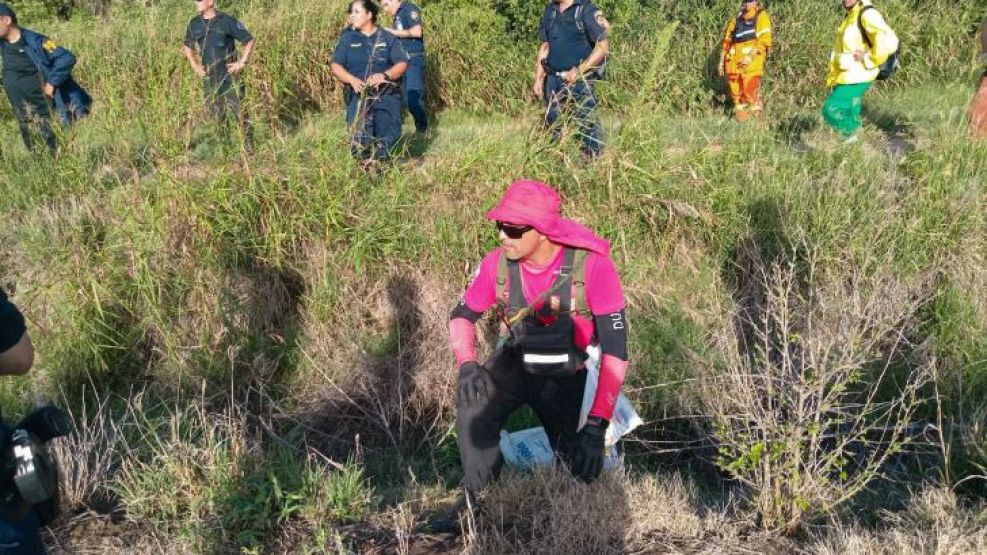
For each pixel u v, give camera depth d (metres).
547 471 4.07
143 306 5.80
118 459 4.65
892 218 5.92
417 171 6.57
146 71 7.79
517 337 3.48
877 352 5.02
